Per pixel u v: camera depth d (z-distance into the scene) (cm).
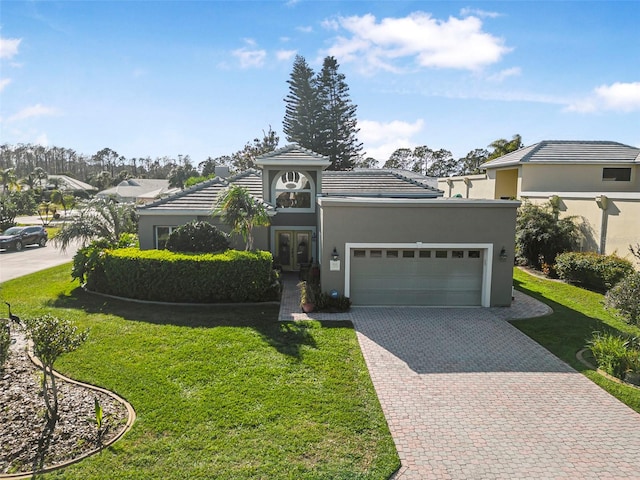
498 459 664
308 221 2112
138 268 1511
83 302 1498
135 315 1345
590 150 2788
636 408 823
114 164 12488
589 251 2033
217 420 742
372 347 1114
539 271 2166
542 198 2367
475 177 3384
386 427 741
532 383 924
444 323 1324
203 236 1634
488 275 1492
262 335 1175
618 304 1041
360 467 632
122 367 951
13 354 1027
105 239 1777
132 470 614
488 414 796
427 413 795
